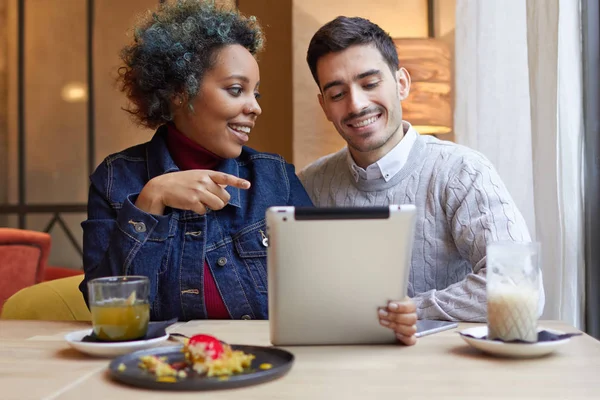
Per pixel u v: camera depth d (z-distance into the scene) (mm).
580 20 2168
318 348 1066
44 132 4164
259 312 1538
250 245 1572
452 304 1391
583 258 2146
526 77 2326
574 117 2141
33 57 4156
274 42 3641
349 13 3076
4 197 4207
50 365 966
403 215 1016
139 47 1628
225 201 1340
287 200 1690
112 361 901
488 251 1030
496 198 1642
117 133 4082
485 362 957
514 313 999
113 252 1351
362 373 896
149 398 783
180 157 1655
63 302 1833
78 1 4102
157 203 1345
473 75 2537
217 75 1575
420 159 1784
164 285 1511
